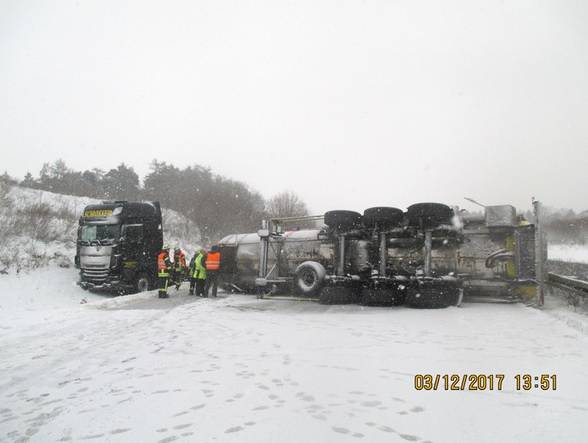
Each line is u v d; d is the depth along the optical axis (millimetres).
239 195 49500
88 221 18391
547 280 13211
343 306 12578
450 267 13359
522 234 12336
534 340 7250
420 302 11844
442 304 11844
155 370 5699
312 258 15547
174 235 36031
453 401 4426
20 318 10102
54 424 4059
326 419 3986
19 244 20625
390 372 5418
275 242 16344
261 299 14664
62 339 7801
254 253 17109
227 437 3637
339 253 13867
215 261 15562
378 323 9203
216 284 15586
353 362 5910
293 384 4988
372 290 12570
